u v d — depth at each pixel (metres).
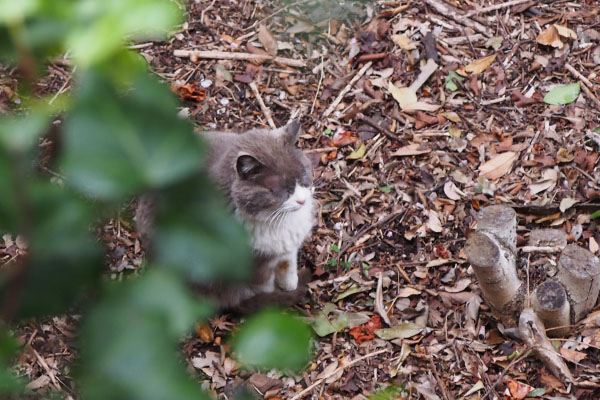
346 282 5.32
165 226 0.95
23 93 1.00
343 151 6.13
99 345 0.89
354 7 6.95
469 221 5.63
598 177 5.75
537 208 5.57
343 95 6.47
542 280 5.11
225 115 6.32
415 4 7.02
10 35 0.90
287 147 4.74
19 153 0.89
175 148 0.92
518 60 6.60
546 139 6.06
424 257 5.45
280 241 4.80
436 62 6.63
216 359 4.87
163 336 0.90
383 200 5.80
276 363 0.95
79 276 0.95
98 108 0.90
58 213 0.94
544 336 4.59
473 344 4.88
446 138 6.15
